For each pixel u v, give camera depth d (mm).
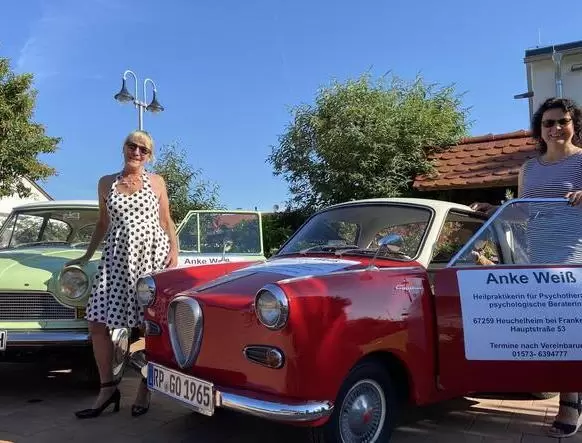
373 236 4180
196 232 7371
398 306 3248
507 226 3762
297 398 2883
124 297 4156
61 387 5027
